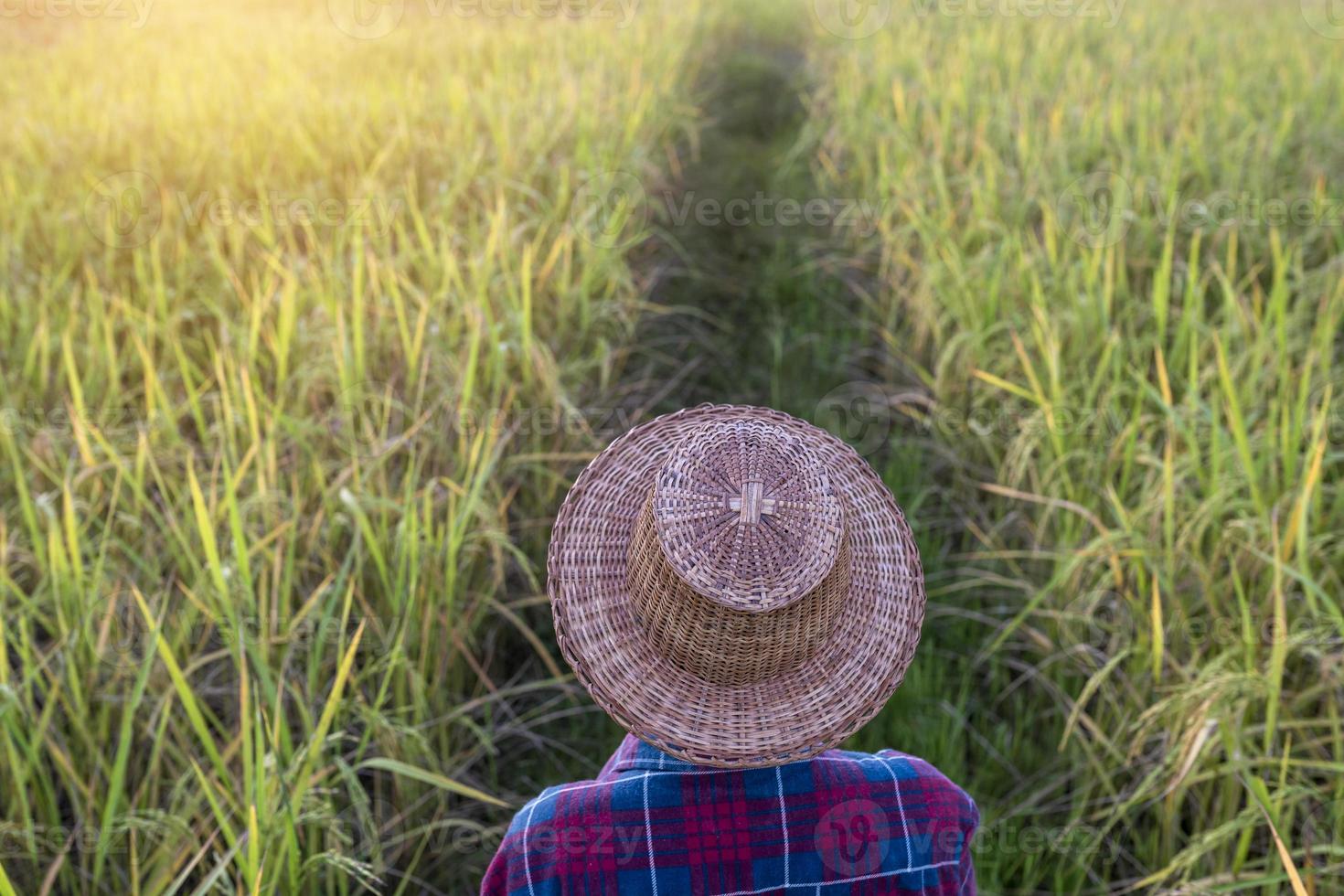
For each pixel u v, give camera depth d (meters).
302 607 3.26
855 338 5.73
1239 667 2.94
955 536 4.26
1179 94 7.72
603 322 5.11
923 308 5.10
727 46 11.66
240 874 2.36
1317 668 2.99
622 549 1.35
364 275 4.89
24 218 5.66
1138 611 3.18
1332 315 4.24
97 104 7.63
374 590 3.38
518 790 3.26
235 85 7.89
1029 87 8.19
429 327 4.34
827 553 1.19
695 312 5.55
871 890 1.31
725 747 1.24
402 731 2.66
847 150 7.77
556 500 4.06
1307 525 3.33
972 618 3.82
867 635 1.32
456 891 2.95
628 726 1.25
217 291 5.04
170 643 3.07
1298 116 7.60
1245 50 9.65
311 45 9.42
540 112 7.34
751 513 1.19
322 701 3.01
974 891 1.42
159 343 4.77
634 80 8.27
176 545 3.33
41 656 2.95
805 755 1.24
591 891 1.27
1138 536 3.21
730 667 1.24
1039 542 3.73
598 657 1.29
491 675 3.62
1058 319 4.58
